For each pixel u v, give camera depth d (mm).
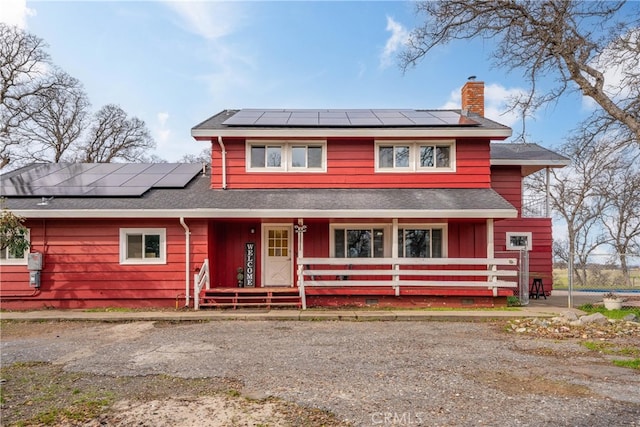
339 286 11648
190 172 14617
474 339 7398
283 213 10797
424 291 11180
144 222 11320
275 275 12633
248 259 12602
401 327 8633
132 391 4723
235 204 11242
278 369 5543
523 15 11625
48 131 29484
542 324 8570
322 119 13961
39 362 6031
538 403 4289
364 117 14438
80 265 11211
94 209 10797
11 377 5293
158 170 14914
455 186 12805
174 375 5320
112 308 11062
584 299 13328
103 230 11273
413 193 12336
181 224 11219
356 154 12914
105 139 35188
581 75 11539
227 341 7324
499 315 9531
